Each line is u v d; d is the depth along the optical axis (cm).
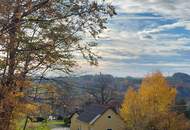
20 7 927
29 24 992
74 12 983
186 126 5769
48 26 998
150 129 5750
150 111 5847
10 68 1045
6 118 1035
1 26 923
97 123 6412
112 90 7094
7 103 999
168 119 5684
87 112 7062
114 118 6456
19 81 1031
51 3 946
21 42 1007
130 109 6034
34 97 1101
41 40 1028
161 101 6200
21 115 1066
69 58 1088
